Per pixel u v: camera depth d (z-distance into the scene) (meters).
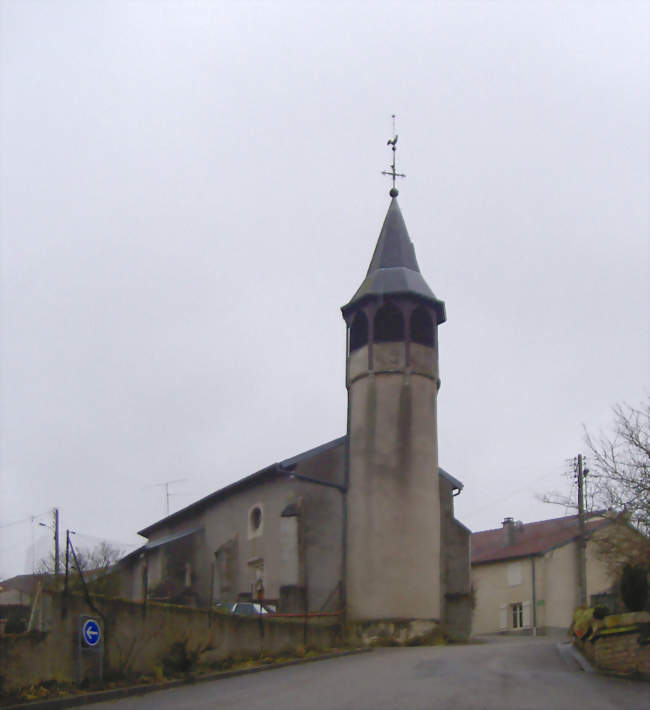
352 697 13.85
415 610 28.30
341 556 30.11
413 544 28.91
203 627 18.39
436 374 31.00
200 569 36.28
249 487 34.09
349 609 29.02
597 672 17.02
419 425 30.05
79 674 14.95
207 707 13.25
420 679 16.03
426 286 31.59
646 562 22.89
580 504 34.66
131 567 32.94
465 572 32.16
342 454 31.50
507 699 13.41
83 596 15.43
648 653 15.91
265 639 20.81
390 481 29.41
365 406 30.44
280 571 30.28
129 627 16.31
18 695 13.63
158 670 16.45
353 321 31.62
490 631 44.69
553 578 42.97
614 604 24.55
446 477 33.31
